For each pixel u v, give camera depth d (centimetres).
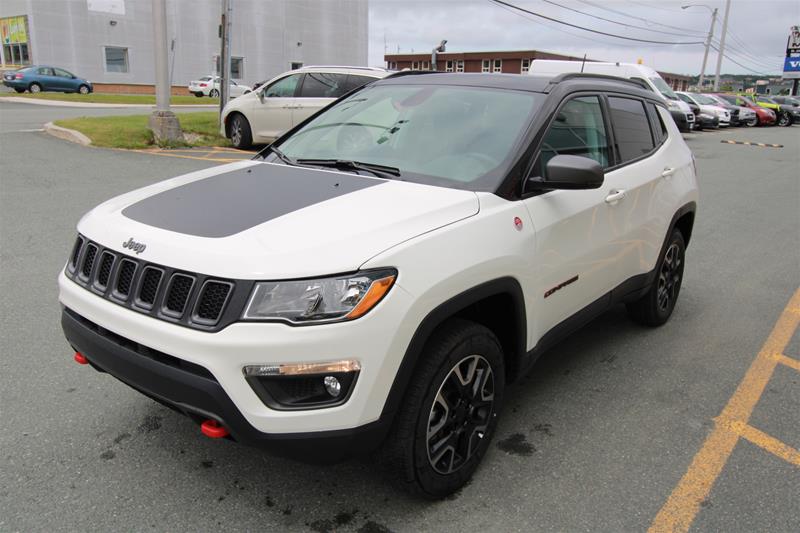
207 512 269
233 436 234
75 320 277
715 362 445
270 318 224
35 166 1009
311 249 235
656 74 2098
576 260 345
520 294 298
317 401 232
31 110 2148
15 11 3816
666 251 466
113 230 273
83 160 1090
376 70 1234
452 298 257
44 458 301
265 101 1289
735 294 599
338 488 289
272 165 354
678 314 541
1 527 254
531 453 324
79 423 331
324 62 5241
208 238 247
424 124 356
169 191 312
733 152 1917
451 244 262
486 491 291
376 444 246
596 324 514
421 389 255
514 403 377
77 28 3897
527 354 319
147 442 317
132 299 249
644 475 309
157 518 265
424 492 273
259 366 224
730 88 9212
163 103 1333
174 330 233
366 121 380
